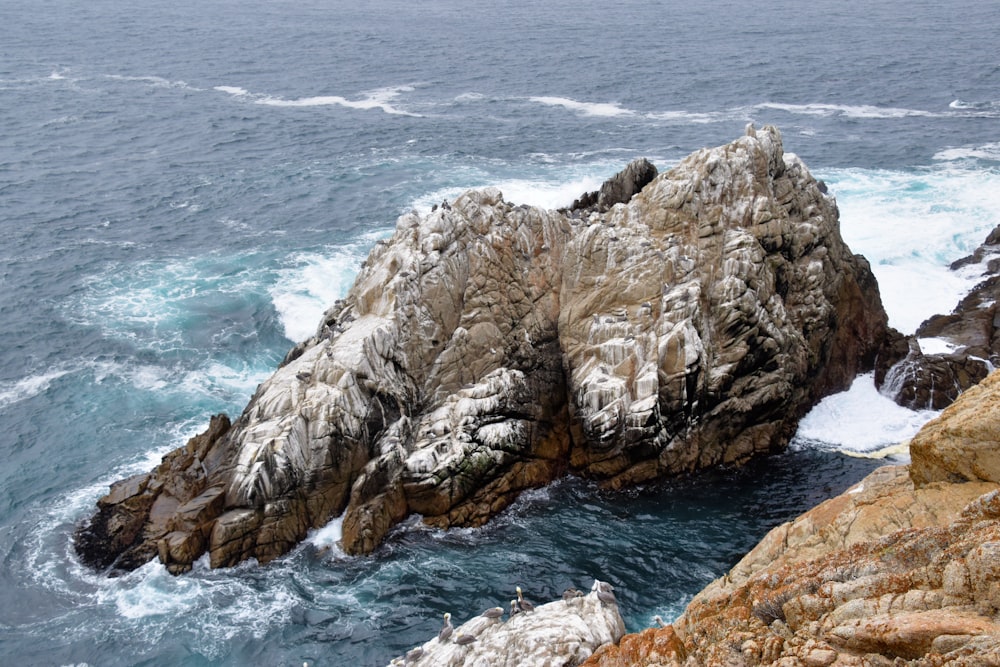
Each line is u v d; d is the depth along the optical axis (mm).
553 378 51938
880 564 20641
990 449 23016
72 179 99125
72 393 59438
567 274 54594
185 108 130125
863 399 56188
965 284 67250
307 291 71375
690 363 48500
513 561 44375
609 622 29062
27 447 54062
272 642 39969
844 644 18609
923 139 104000
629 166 61625
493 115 122688
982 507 19906
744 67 152250
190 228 85062
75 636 40344
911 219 78125
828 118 116562
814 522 27016
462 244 52750
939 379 54812
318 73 155500
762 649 20594
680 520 46906
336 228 83625
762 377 51594
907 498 24125
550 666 26625
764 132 56281
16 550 45469
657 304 50625
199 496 45844
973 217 78000
